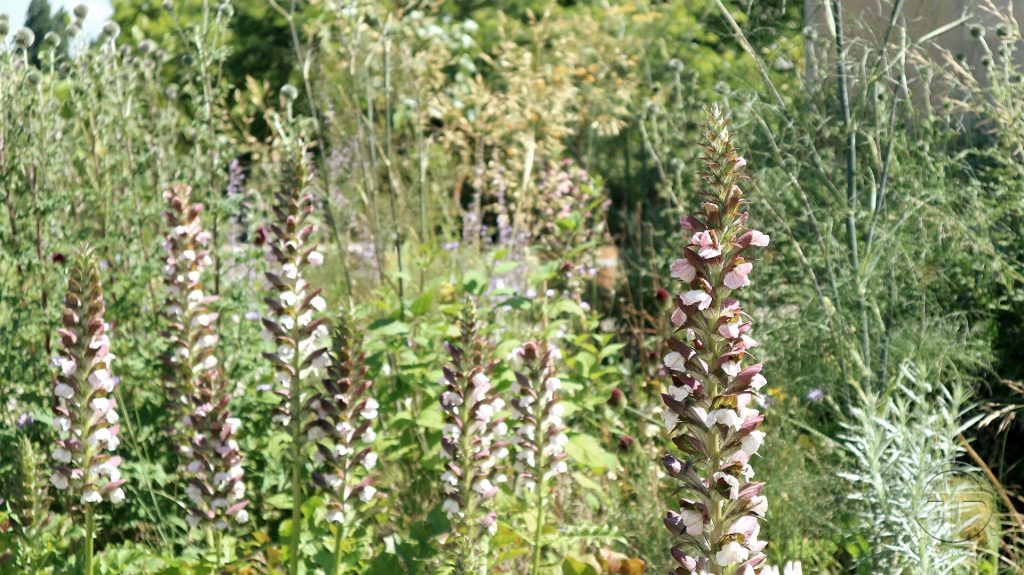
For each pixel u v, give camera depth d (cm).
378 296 601
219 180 573
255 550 414
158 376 472
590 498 428
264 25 1264
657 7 952
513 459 423
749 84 561
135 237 525
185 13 1223
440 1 668
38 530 354
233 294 504
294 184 352
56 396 329
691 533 243
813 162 518
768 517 402
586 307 605
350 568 366
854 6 601
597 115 842
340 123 860
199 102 566
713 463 239
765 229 507
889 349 444
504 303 480
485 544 362
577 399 487
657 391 511
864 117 501
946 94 544
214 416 366
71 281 326
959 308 484
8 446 417
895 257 450
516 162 793
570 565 372
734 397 234
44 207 488
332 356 351
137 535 428
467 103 934
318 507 394
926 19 547
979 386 470
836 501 407
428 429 450
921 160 510
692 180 660
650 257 682
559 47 885
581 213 631
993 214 480
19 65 532
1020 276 465
